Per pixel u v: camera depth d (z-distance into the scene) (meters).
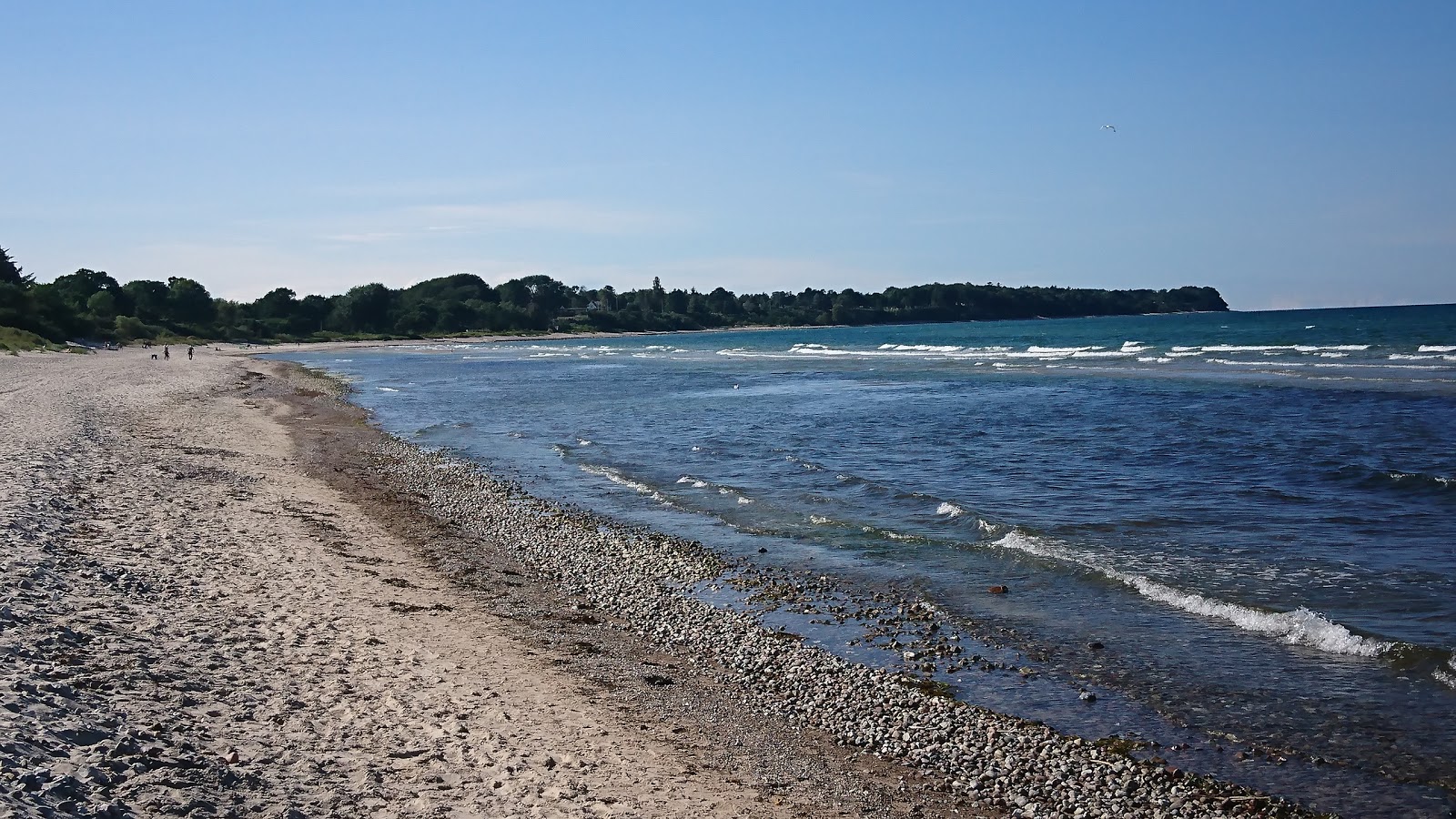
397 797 6.88
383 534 17.55
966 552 16.34
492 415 40.44
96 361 72.19
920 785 8.48
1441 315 132.38
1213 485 21.17
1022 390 45.03
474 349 135.00
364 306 181.62
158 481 19.73
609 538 17.94
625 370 72.75
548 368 79.44
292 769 7.04
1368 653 11.09
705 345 133.88
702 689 10.79
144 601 10.96
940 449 27.64
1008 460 25.22
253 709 8.15
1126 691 10.45
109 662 8.56
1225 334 95.12
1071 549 16.06
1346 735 9.21
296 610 11.71
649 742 8.96
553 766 7.99
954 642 12.16
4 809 5.22
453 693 9.50
